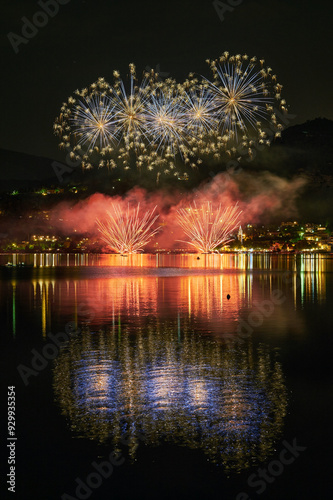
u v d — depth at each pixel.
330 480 10.48
